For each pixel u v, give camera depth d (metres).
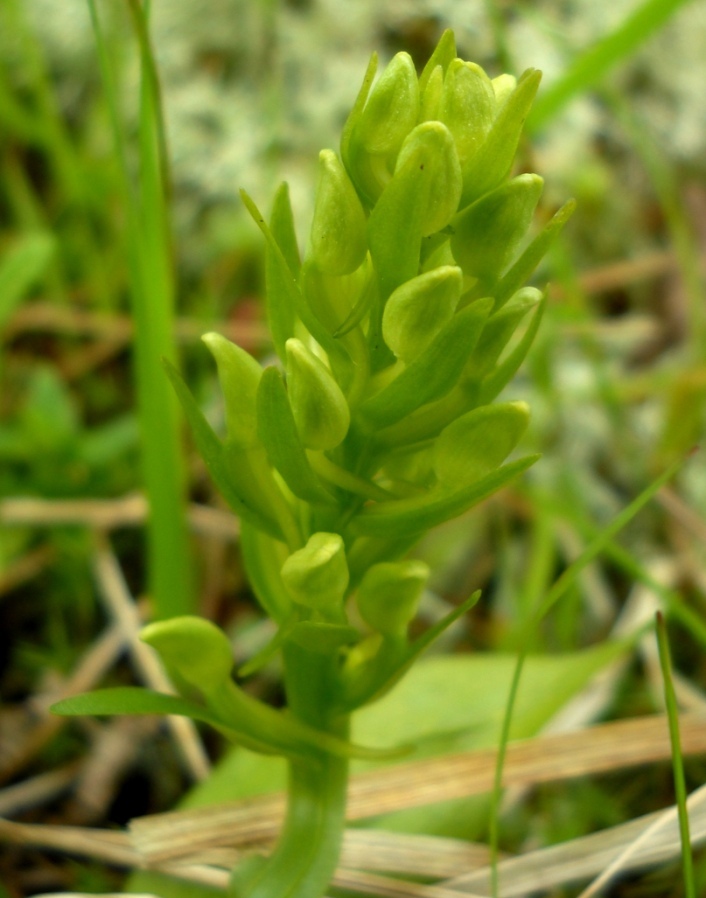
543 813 0.15
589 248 0.27
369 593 0.11
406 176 0.10
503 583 0.19
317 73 0.26
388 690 0.12
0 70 0.22
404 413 0.11
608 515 0.21
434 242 0.11
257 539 0.12
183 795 0.16
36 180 0.25
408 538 0.12
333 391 0.11
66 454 0.19
